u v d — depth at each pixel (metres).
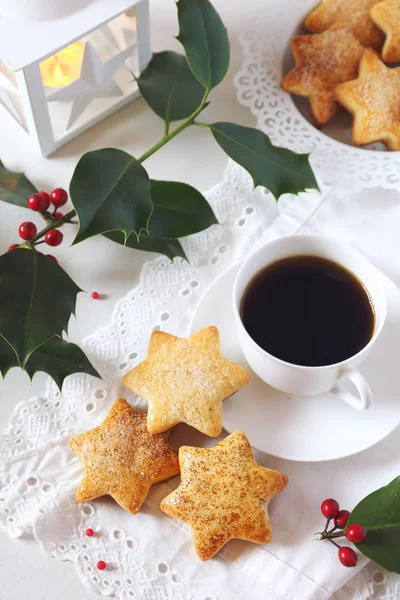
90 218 0.52
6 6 0.55
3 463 0.53
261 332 0.52
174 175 0.63
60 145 0.63
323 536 0.50
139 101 0.65
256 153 0.59
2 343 0.53
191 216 0.58
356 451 0.51
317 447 0.51
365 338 0.51
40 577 0.51
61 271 0.54
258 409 0.52
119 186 0.53
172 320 0.57
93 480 0.51
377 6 0.63
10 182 0.60
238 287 0.51
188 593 0.50
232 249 0.59
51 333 0.52
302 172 0.59
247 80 0.64
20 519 0.52
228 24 0.68
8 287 0.52
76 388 0.55
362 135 0.61
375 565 0.51
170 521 0.52
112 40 0.60
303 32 0.66
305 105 0.64
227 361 0.52
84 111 0.63
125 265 0.59
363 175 0.60
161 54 0.63
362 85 0.62
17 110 0.61
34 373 0.53
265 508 0.50
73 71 0.59
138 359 0.56
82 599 0.50
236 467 0.50
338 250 0.52
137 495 0.51
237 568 0.50
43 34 0.55
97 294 0.58
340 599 0.50
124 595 0.50
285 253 0.53
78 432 0.54
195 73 0.58
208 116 0.64
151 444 0.52
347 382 0.53
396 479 0.50
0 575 0.51
